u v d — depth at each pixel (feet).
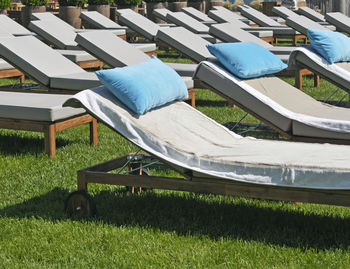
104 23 55.83
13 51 26.63
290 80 40.29
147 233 13.66
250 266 11.85
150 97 15.72
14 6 78.95
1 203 16.07
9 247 13.07
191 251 12.68
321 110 21.22
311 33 25.71
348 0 94.48
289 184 13.08
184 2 81.35
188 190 14.16
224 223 14.38
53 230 14.01
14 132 24.54
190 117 17.58
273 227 14.08
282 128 19.39
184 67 31.48
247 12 65.16
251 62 21.29
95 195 16.58
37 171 18.94
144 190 17.16
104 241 13.34
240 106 20.29
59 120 20.80
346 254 12.28
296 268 11.75
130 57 30.99
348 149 15.06
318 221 14.39
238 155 14.30
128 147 22.13
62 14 67.87
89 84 25.63
